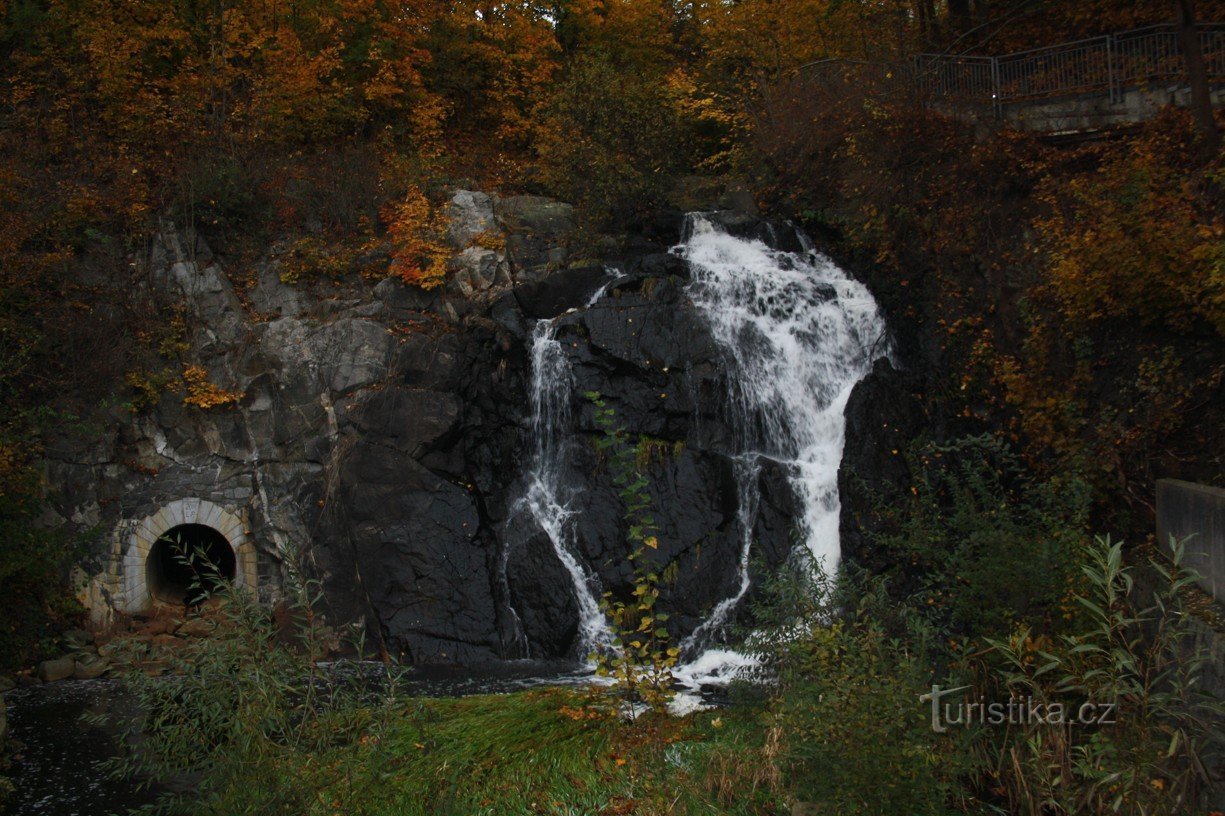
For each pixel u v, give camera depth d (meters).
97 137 18.08
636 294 15.66
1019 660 6.84
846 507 13.55
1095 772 6.10
